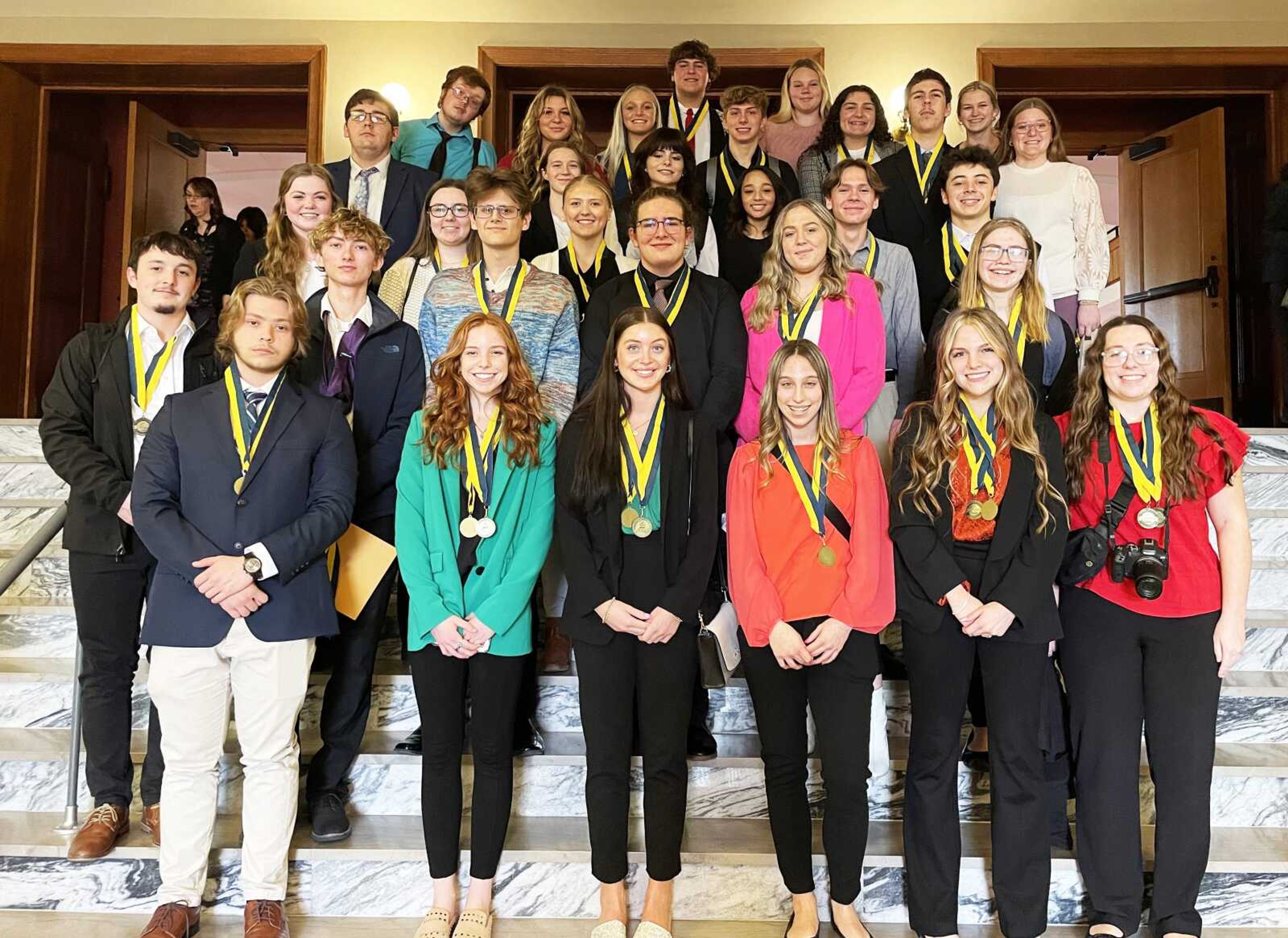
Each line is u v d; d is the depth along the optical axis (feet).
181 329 10.00
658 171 12.68
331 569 9.61
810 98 16.05
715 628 8.81
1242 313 23.13
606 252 12.16
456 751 8.75
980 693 9.77
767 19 21.20
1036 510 8.52
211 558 8.39
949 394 8.77
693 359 10.34
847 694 8.55
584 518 8.90
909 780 8.73
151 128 24.43
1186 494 8.64
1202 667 8.56
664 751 8.57
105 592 9.36
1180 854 8.45
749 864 9.11
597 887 9.11
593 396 9.04
